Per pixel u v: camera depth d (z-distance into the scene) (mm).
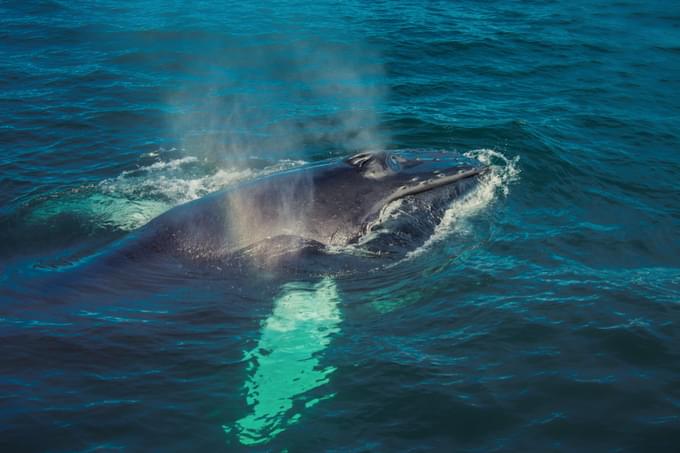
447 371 21391
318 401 20266
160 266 26391
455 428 19188
